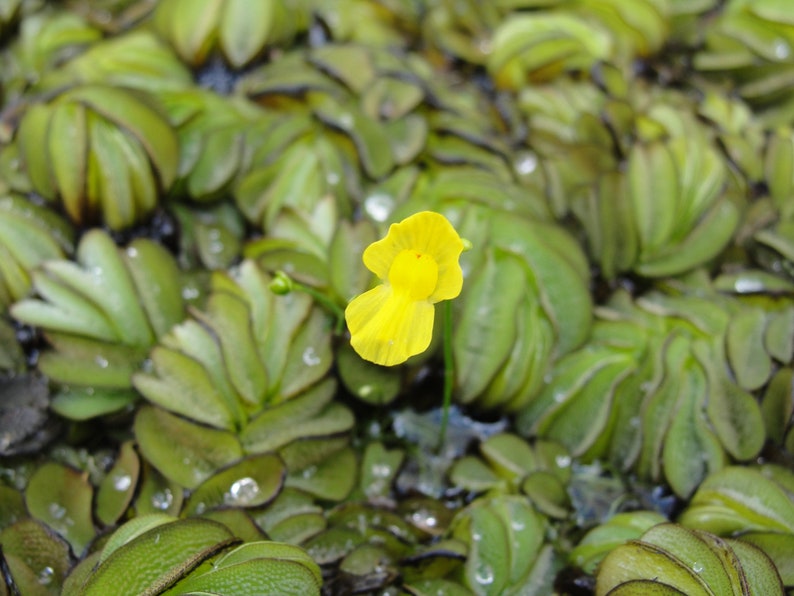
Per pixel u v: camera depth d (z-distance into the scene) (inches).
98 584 6.2
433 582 6.7
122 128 7.4
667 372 7.2
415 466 7.2
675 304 7.5
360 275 7.2
